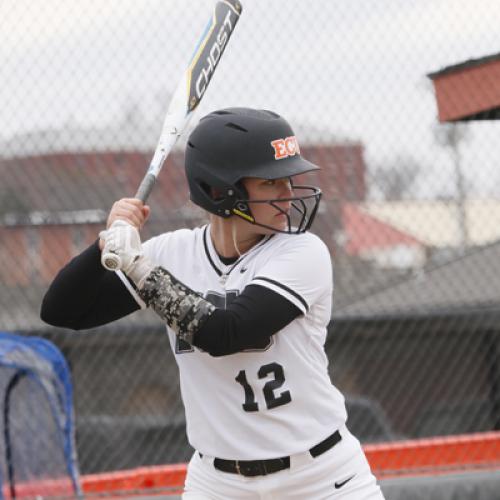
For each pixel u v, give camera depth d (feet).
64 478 56.95
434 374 79.46
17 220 71.67
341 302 76.48
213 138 29.37
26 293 72.28
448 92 57.26
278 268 28.78
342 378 78.69
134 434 68.59
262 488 30.12
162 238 31.83
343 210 70.08
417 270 77.25
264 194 29.43
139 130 62.44
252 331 27.89
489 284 80.28
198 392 30.27
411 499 55.83
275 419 29.63
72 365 66.54
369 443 74.28
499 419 78.23
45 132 61.87
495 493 56.29
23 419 57.52
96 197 71.41
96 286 30.81
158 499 55.62
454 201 66.49
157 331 74.84
